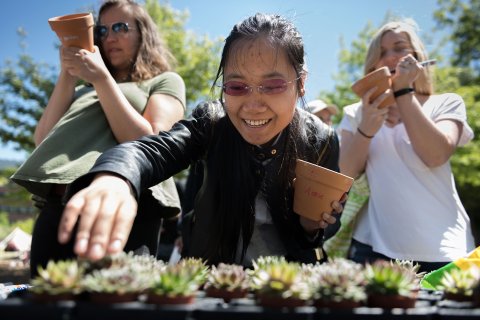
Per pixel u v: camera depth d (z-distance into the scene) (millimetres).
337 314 769
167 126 1989
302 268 1019
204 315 740
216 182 1575
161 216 1949
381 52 2631
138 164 1227
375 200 2342
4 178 12688
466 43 17672
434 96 2529
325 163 1686
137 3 2295
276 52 1432
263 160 1580
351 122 2582
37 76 11727
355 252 2439
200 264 1063
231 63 1471
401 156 2342
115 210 994
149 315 723
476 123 10828
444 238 2170
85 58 1870
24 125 11508
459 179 11297
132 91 2080
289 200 1592
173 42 11164
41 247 1868
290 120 1512
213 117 1603
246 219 1559
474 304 859
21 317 696
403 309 838
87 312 721
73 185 1146
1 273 6234
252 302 834
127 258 949
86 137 1922
